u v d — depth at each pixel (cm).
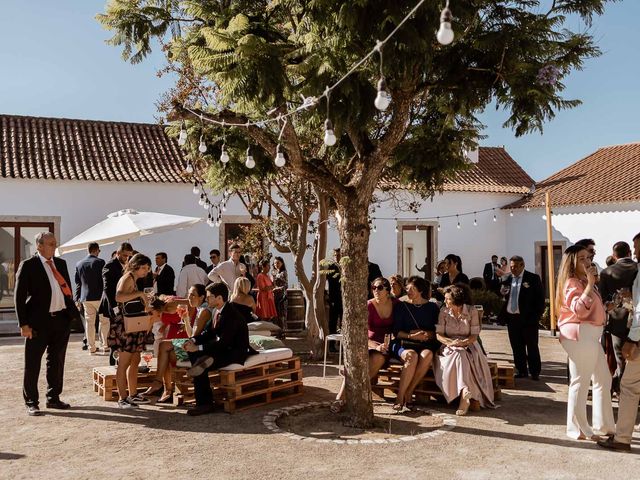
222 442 621
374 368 790
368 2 531
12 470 543
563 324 629
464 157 873
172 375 793
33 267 732
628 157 2136
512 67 647
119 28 684
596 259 1925
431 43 575
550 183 2188
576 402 627
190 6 650
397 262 2019
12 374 969
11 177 1562
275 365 837
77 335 1451
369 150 698
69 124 1862
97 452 591
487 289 1880
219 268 1212
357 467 546
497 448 600
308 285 1136
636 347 579
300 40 609
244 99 575
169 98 1282
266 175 912
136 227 1138
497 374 830
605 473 530
